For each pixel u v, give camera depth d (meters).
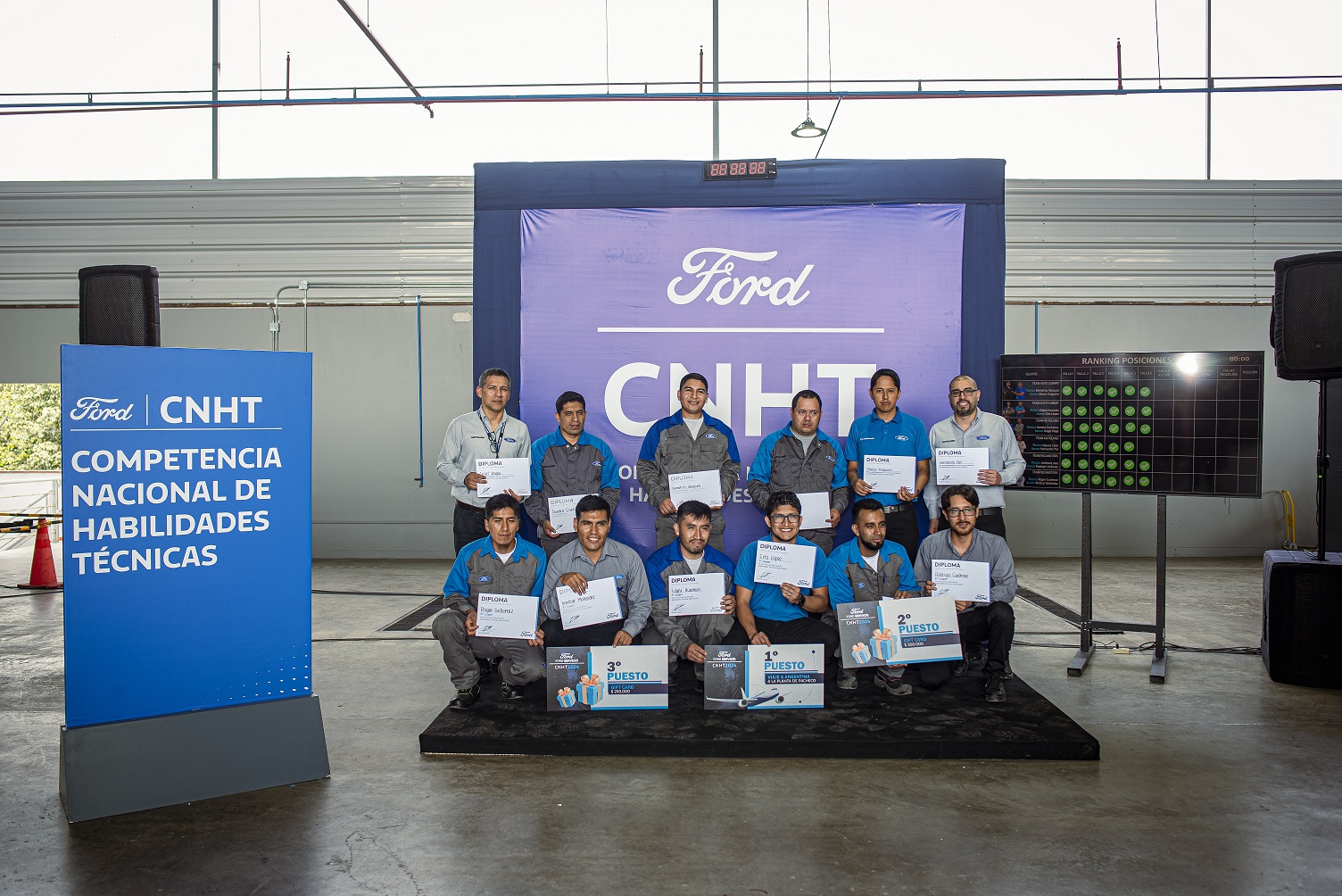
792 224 3.91
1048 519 7.92
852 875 2.07
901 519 3.75
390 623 5.25
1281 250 7.76
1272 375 7.84
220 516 2.63
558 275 3.93
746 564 3.44
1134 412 4.03
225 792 2.57
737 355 3.91
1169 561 7.75
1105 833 2.30
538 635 3.25
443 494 8.01
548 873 2.09
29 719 3.36
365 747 3.01
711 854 2.18
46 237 7.94
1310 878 2.06
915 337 3.91
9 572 7.14
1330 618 3.71
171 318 7.95
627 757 2.88
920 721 3.05
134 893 2.00
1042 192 7.82
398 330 7.98
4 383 7.95
